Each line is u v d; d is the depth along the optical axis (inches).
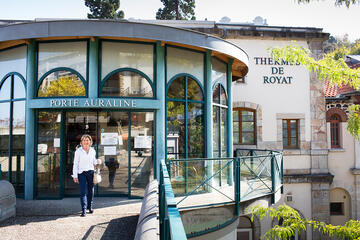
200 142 327.0
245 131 553.3
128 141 293.6
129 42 295.0
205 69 334.0
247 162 289.7
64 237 179.5
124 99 281.1
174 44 306.8
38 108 288.0
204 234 254.7
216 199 268.4
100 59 288.0
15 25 274.8
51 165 286.5
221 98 367.6
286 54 200.1
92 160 236.7
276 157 336.5
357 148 571.8
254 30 550.0
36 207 252.2
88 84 283.4
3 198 214.1
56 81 289.7
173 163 264.5
